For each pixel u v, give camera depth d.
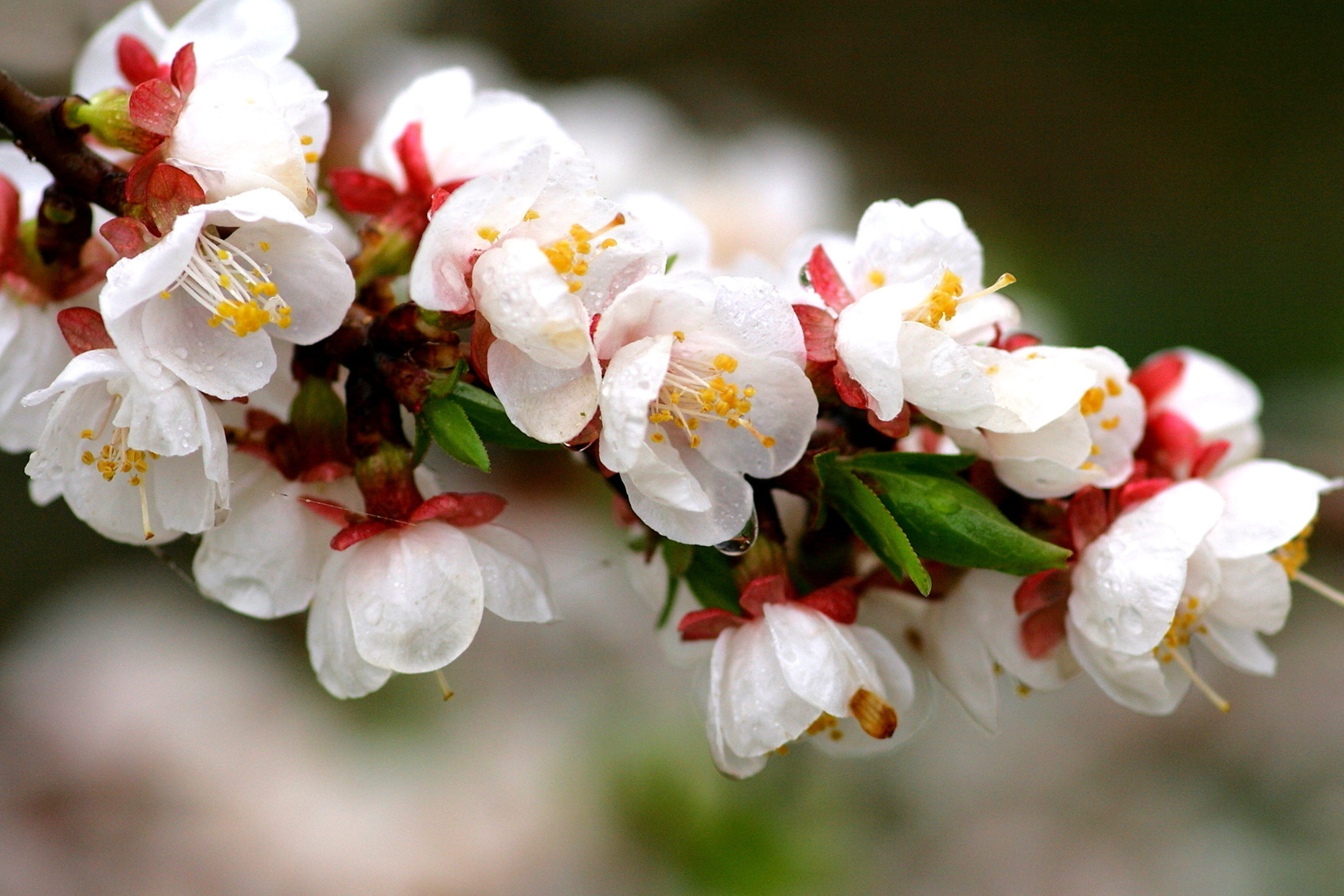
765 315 0.48
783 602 0.49
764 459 0.48
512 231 0.47
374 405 0.49
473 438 0.48
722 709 0.49
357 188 0.51
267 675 1.15
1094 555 0.49
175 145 0.48
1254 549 0.50
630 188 0.93
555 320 0.47
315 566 0.49
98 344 0.48
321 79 1.21
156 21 0.52
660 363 0.47
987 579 0.50
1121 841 0.96
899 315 0.48
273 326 0.48
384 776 1.01
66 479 0.49
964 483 0.49
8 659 1.17
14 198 0.50
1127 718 1.03
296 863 0.95
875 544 0.49
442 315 0.48
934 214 0.50
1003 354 0.49
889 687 0.49
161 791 1.01
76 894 0.95
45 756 1.03
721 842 0.79
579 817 0.90
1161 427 0.51
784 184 0.93
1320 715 0.99
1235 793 0.98
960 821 0.97
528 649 1.02
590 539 0.90
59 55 0.96
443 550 0.49
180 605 1.21
